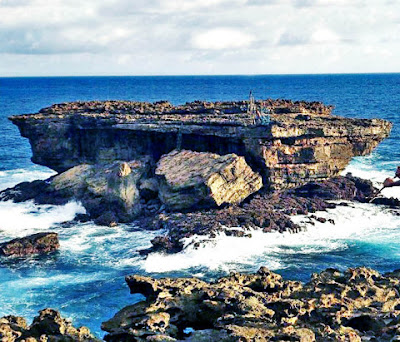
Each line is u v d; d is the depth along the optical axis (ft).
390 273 129.80
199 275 161.07
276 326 102.22
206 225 185.16
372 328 106.42
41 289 153.99
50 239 182.09
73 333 106.01
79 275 163.12
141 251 177.68
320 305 111.34
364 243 182.09
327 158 215.31
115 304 145.59
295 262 168.14
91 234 195.62
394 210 209.15
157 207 211.82
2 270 166.91
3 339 100.89
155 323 108.88
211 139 225.76
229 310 111.04
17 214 214.90
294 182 214.07
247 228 187.01
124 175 210.79
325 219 198.29
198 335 101.55
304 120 230.07
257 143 208.44
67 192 225.56
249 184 206.69
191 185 198.80
